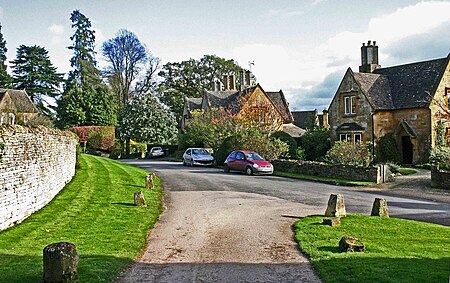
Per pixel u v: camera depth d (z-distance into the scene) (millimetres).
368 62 39281
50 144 14875
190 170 31781
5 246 9062
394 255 8609
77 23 69500
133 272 7930
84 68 67312
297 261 8570
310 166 27312
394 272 7359
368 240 10008
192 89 77562
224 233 11195
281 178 26219
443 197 18703
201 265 8383
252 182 23703
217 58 78438
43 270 6984
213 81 77250
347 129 35938
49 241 9680
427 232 10883
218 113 43656
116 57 68125
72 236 10242
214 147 39562
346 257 8469
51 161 14969
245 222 12648
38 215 12336
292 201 16969
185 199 17391
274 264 8383
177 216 13664
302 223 12039
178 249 9633
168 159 50625
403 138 34188
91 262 8141
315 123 49500
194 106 62781
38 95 67438
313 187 21797
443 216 14055
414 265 7801
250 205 15906
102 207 14016
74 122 59406
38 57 68250
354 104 35812
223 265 8359
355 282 6980
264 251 9375
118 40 68125
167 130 60688
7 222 10594
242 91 52625
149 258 8914
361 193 19828
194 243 10164
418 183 23047
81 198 15422
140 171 27625
